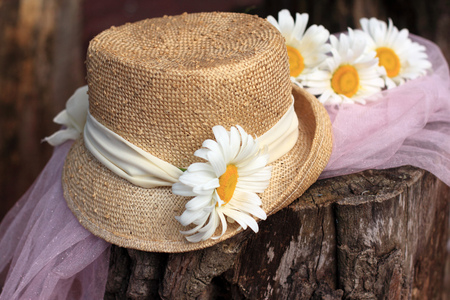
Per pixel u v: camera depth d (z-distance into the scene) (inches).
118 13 87.8
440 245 34.0
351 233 28.2
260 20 28.0
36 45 45.8
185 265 27.2
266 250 28.2
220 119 25.4
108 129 26.2
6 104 46.1
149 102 25.2
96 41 26.9
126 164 26.0
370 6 44.7
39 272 27.4
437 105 31.0
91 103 26.9
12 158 47.3
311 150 26.4
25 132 47.2
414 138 30.2
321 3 45.6
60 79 47.8
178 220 24.3
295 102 30.5
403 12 44.3
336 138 29.2
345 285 29.0
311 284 28.8
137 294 28.4
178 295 27.6
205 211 24.2
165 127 25.5
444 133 30.5
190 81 24.8
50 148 48.7
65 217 28.4
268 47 26.0
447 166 29.2
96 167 27.2
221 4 89.0
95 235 27.1
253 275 28.6
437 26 43.6
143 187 26.3
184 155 25.8
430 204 31.0
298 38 30.7
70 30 47.8
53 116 48.1
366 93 30.5
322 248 28.6
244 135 24.5
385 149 29.4
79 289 29.8
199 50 26.3
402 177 29.1
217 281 29.4
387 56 32.3
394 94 30.7
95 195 26.9
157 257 27.9
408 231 29.6
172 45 26.7
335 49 29.8
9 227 31.2
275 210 26.3
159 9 89.4
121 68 25.4
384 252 28.8
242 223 24.8
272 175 26.7
